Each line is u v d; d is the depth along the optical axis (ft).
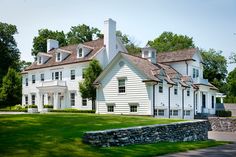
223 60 233.14
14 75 179.73
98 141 42.78
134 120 66.49
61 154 36.99
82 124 55.16
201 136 71.56
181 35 256.52
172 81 117.39
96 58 136.46
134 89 106.83
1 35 241.76
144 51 126.00
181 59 138.92
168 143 55.62
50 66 156.35
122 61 110.32
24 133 44.65
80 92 132.46
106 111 114.01
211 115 141.59
